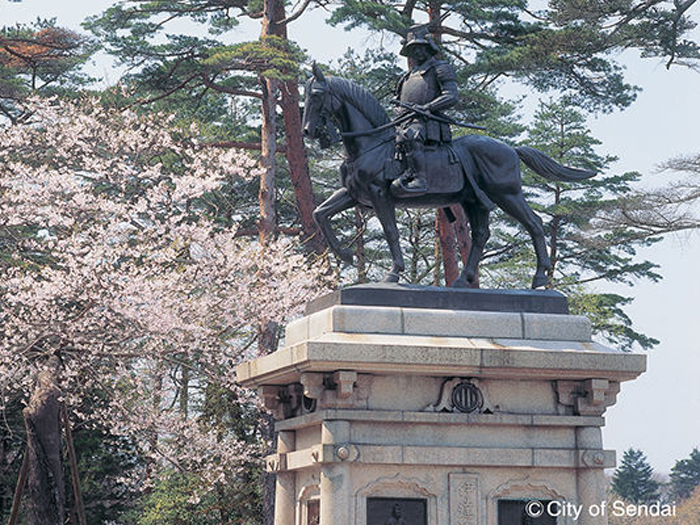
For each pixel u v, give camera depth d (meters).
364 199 18.95
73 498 46.44
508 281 62.25
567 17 52.88
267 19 50.88
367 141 18.80
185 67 51.88
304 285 42.06
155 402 42.47
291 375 17.83
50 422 37.62
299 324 18.55
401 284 17.98
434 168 18.75
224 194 58.50
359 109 18.84
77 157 43.56
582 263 74.69
